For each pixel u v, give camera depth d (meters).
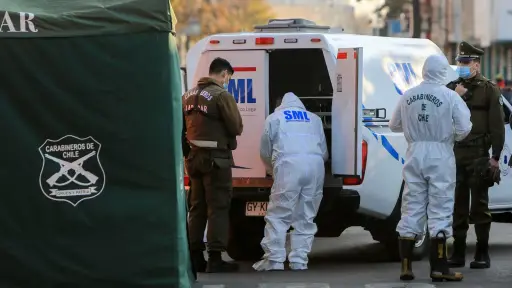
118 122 30.27
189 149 39.97
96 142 30.27
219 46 42.53
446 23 172.75
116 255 30.34
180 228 30.73
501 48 161.88
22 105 30.03
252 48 42.16
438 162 36.94
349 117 40.34
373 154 41.50
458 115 36.72
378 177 41.72
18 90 29.98
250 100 42.50
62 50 30.08
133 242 30.44
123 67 30.23
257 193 42.38
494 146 39.47
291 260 41.06
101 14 30.27
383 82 43.56
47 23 30.05
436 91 36.91
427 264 42.66
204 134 39.38
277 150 40.44
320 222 42.72
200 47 47.59
